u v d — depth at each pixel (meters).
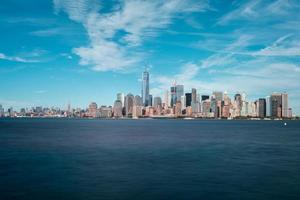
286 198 31.81
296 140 106.19
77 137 115.56
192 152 69.12
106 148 76.62
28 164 51.06
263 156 62.81
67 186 36.12
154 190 34.50
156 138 113.06
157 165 50.66
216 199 31.34
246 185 36.94
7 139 104.31
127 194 32.88
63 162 53.38
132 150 72.38
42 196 32.06
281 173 44.47
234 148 78.38
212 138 114.94
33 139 104.56
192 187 35.88
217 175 42.84
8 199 31.00
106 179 39.88
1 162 53.16
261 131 175.00
